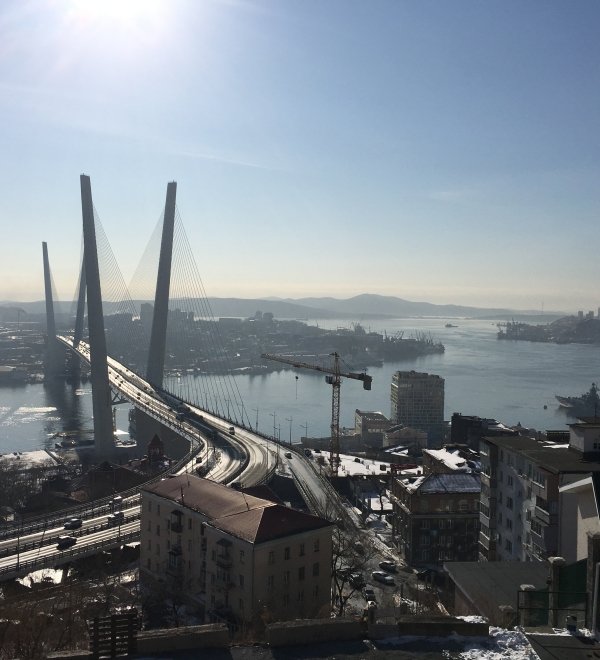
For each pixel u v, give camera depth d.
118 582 95.81
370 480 183.12
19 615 58.41
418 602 83.12
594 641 23.06
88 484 186.50
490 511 87.62
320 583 87.44
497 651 22.17
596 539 25.72
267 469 175.88
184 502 95.56
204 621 83.12
